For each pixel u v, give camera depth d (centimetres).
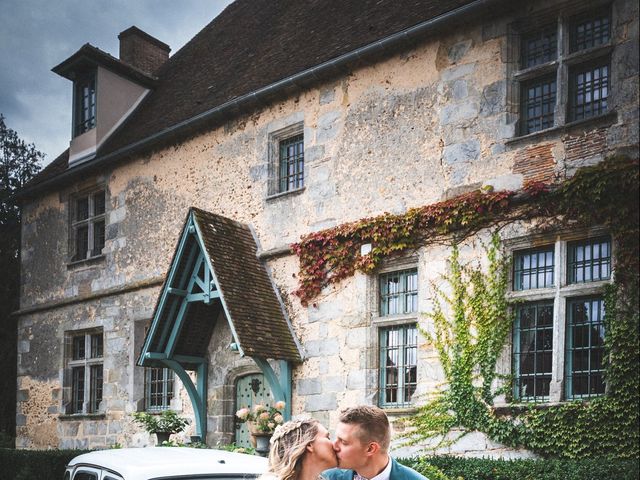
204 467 409
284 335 1046
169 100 1478
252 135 1191
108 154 1403
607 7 838
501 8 899
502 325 848
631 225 759
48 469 1127
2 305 1972
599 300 790
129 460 422
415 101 979
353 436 304
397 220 957
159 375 1305
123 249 1388
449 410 874
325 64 1053
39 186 1577
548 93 883
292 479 291
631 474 664
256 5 1606
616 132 793
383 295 992
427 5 1012
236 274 1058
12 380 1941
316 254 1048
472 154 912
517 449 809
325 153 1075
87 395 1430
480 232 884
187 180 1290
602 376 758
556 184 825
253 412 1018
